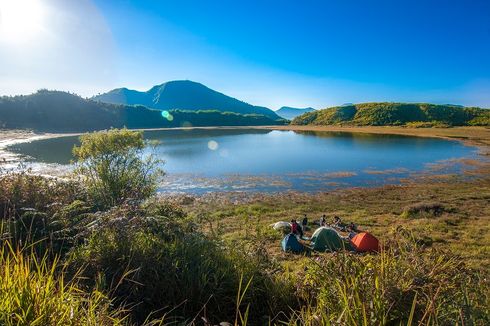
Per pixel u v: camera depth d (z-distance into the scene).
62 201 8.45
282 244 16.89
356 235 16.66
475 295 3.46
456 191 32.22
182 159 56.44
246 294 5.72
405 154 59.81
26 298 2.82
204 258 6.27
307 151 67.12
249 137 108.56
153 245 6.22
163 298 5.39
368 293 3.25
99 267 5.36
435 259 4.09
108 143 17.89
